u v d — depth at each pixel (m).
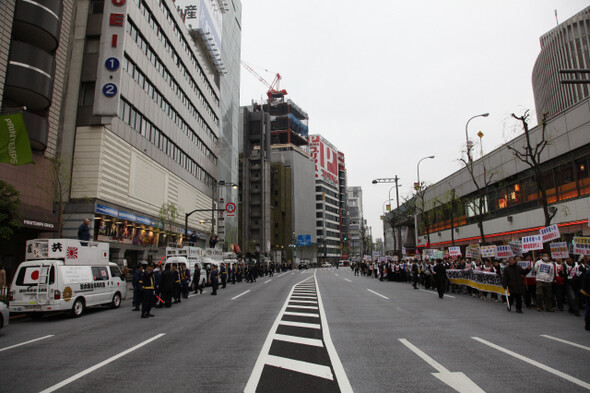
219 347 8.12
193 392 5.27
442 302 16.12
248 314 13.37
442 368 6.22
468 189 39.38
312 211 140.75
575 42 61.47
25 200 22.00
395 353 7.28
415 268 24.48
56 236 24.39
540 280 13.16
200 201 50.56
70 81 26.81
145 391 5.34
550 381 5.50
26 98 22.09
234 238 66.94
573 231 24.20
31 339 9.59
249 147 108.12
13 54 20.80
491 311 13.17
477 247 23.56
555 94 63.81
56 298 13.09
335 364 6.57
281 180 120.75
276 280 38.81
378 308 14.21
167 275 16.45
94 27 27.84
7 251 22.44
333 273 59.53
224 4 62.22
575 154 24.27
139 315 14.11
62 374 6.27
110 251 28.20
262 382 5.66
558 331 9.34
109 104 25.75
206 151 53.94
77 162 25.84
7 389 5.51
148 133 34.22
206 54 55.06
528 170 29.30
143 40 32.94
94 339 9.41
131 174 30.58
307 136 160.50
